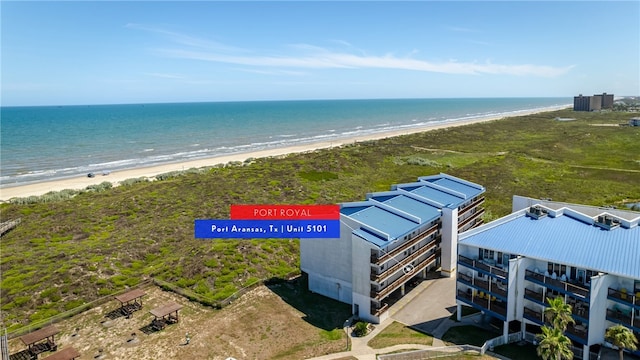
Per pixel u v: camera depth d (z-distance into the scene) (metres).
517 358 41.62
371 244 48.88
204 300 55.84
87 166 152.00
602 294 39.28
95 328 50.50
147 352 45.47
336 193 109.00
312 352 44.88
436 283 59.88
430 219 57.47
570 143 183.38
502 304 45.34
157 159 166.12
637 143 178.00
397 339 46.53
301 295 58.16
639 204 98.06
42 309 54.75
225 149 193.00
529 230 46.75
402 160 149.12
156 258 71.31
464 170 133.88
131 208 96.31
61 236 82.00
